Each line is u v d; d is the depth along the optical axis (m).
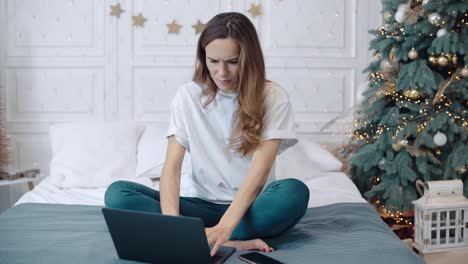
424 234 2.49
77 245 1.74
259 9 3.29
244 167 1.92
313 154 3.01
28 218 2.06
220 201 1.94
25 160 3.36
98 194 2.61
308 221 2.05
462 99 2.65
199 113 1.93
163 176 1.88
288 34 3.32
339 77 3.35
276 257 1.66
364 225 1.97
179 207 1.90
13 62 3.30
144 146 2.99
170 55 3.32
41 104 3.34
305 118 3.36
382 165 2.78
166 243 1.54
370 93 2.79
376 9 3.32
